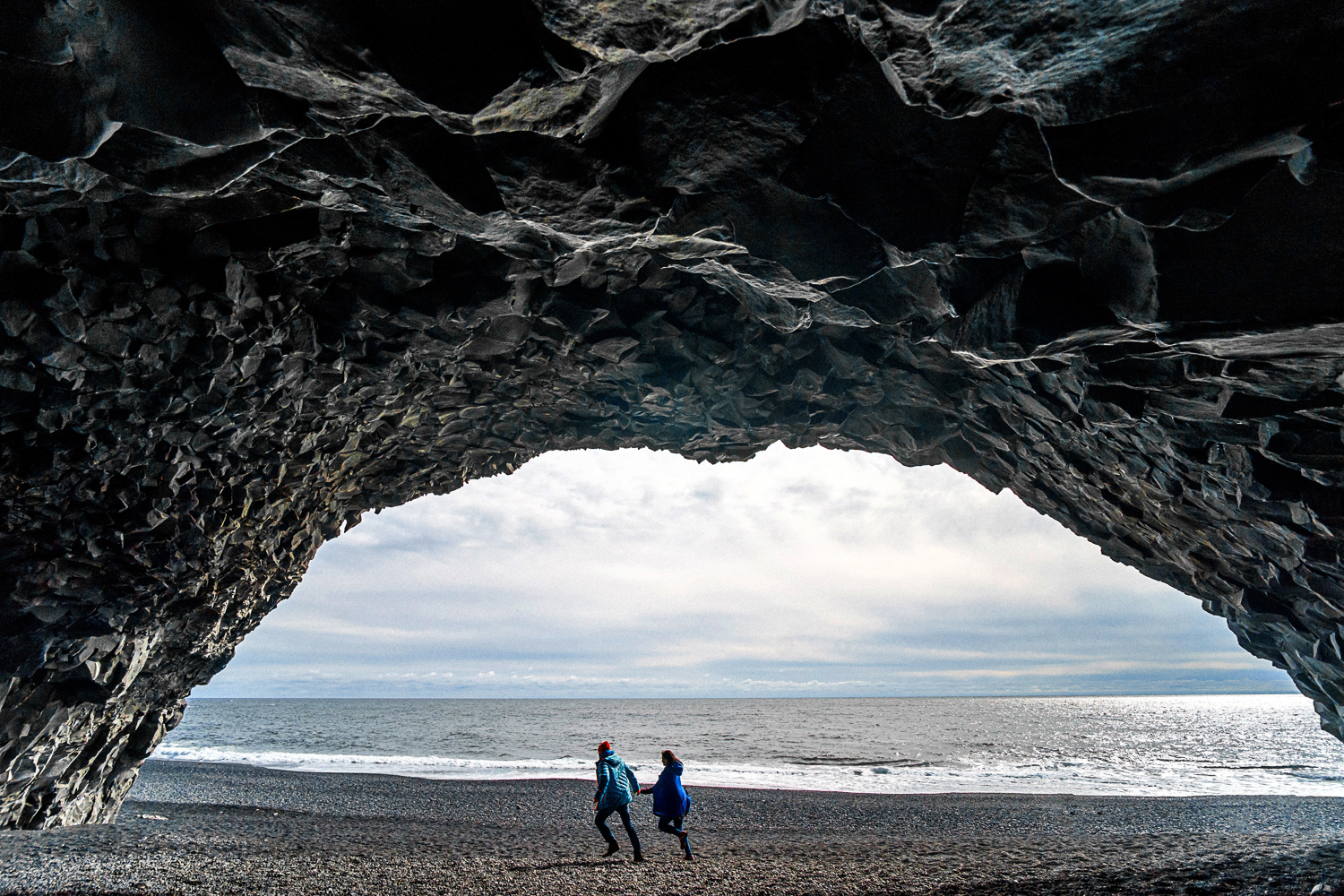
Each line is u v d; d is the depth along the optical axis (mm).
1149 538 8289
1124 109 3111
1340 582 6266
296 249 6188
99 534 7465
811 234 4551
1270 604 7520
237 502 8617
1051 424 7145
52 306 5664
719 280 7004
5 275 5430
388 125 4301
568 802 18953
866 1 2867
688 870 10289
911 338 5449
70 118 3514
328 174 4926
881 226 4188
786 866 10672
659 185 4504
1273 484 5543
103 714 9578
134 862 9594
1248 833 13641
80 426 6598
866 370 8156
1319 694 8406
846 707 150250
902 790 22484
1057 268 4066
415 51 3328
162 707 11172
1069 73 3057
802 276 4855
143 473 7309
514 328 7785
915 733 62469
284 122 3887
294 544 10578
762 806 18234
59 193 5008
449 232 5996
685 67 3773
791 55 3646
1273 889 8711
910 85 3262
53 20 3141
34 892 8062
